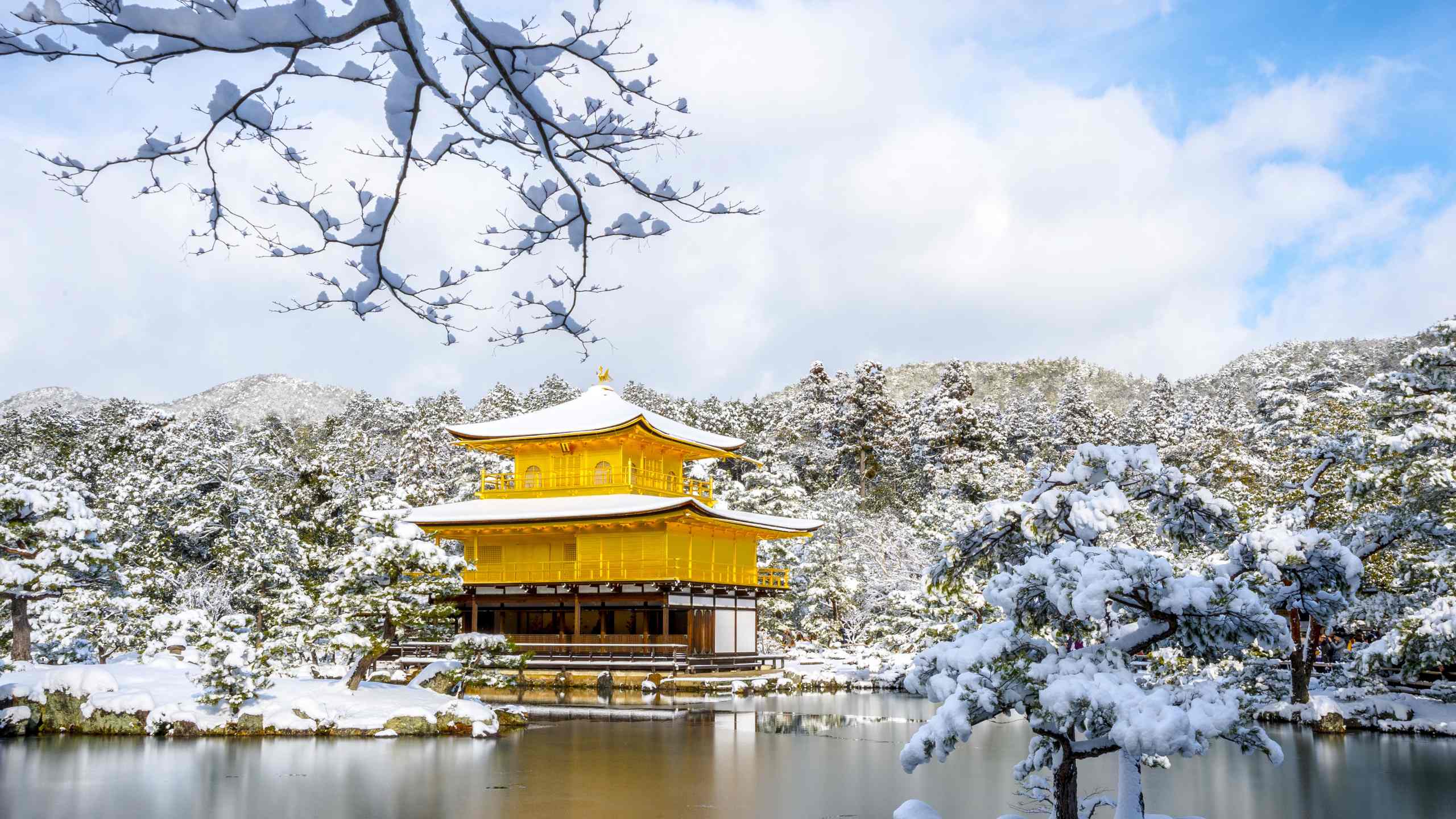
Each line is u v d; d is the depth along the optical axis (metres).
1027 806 19.78
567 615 53.41
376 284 6.01
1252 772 23.62
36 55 4.57
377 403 118.31
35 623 41.41
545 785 21.64
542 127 5.54
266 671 29.78
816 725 33.41
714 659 50.81
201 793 20.53
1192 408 122.44
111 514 53.97
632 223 6.16
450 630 36.75
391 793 20.61
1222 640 12.68
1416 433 25.19
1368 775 23.27
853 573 66.00
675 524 51.56
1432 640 23.69
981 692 12.02
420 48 4.93
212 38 4.62
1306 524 25.44
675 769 23.94
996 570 14.87
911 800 14.40
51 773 22.64
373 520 32.06
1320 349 178.00
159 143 5.14
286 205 5.55
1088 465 13.46
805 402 114.19
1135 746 11.05
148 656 39.91
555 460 57.16
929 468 99.12
